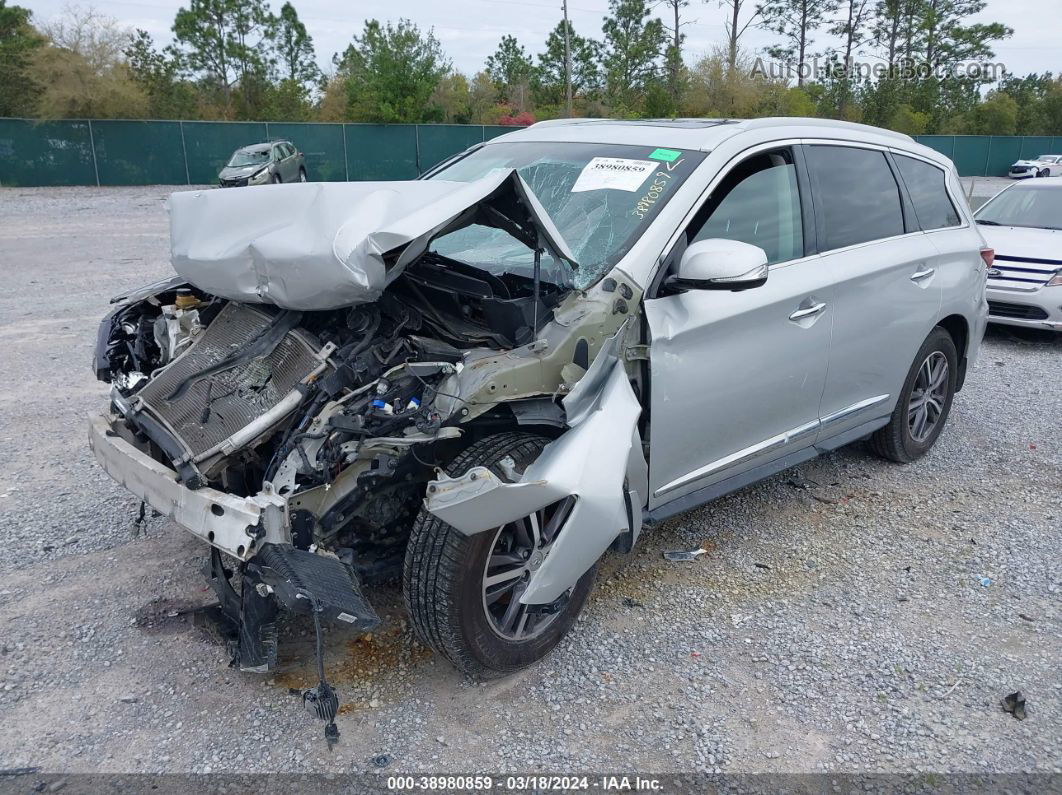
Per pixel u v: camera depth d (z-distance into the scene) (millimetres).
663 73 45812
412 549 2863
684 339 3391
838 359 4246
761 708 3051
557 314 3154
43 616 3449
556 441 2938
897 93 47281
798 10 51125
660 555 4129
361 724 2893
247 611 2711
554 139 4359
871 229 4508
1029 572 4051
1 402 6031
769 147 3969
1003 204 9852
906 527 4492
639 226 3451
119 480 3096
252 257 3000
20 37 36562
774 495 4867
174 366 3184
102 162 29438
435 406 2832
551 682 3154
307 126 32219
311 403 2857
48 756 2705
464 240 3992
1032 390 7051
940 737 2928
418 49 39031
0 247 14141
